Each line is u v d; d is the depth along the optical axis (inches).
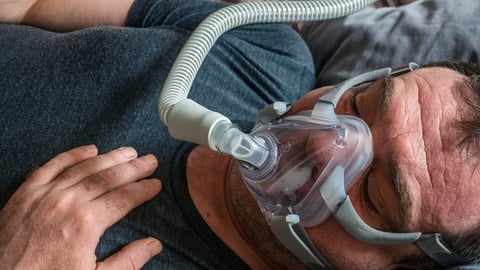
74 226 31.0
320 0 42.1
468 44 45.0
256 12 40.6
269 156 31.7
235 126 29.2
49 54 39.5
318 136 31.5
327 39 52.2
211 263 36.4
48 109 37.7
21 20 45.2
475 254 33.2
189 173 38.4
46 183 33.1
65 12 44.6
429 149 30.7
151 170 34.4
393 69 37.2
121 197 32.3
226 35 44.3
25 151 36.6
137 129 37.9
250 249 37.8
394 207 31.0
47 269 30.6
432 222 31.3
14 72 38.6
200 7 44.4
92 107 38.1
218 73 42.8
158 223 35.7
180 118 28.8
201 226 36.9
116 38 39.8
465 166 30.5
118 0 44.7
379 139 31.6
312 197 31.8
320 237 34.1
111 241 34.2
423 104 31.6
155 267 34.9
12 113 37.4
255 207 36.2
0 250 31.3
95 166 33.2
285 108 36.1
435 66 35.5
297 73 47.1
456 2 47.9
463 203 30.6
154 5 44.4
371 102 33.0
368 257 34.4
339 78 48.4
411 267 35.2
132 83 39.1
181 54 36.3
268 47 46.3
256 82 44.8
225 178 39.3
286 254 36.9
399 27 48.1
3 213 32.6
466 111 31.2
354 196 32.5
